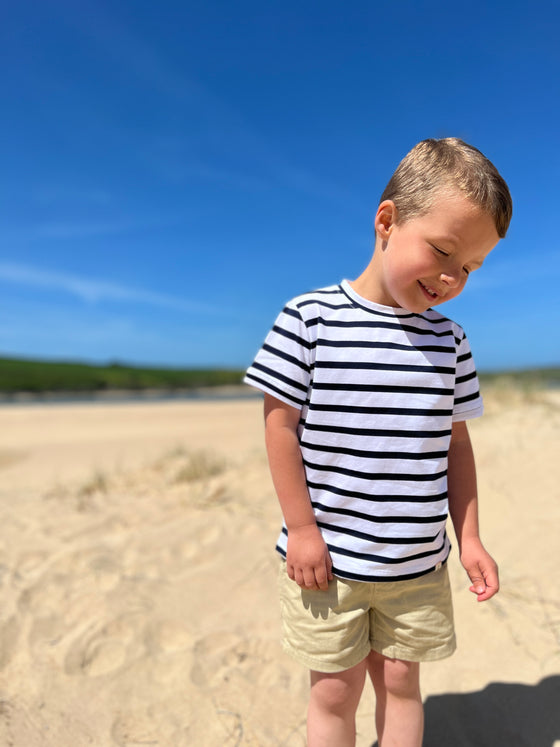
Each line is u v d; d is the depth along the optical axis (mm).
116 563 3000
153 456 6469
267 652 2211
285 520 1377
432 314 1405
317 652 1333
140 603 2566
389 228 1294
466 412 1447
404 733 1423
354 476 1297
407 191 1247
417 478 1310
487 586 1401
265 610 2506
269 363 1326
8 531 3570
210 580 2791
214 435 8500
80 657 2193
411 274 1234
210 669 2111
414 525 1309
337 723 1389
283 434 1330
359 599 1323
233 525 3475
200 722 1857
